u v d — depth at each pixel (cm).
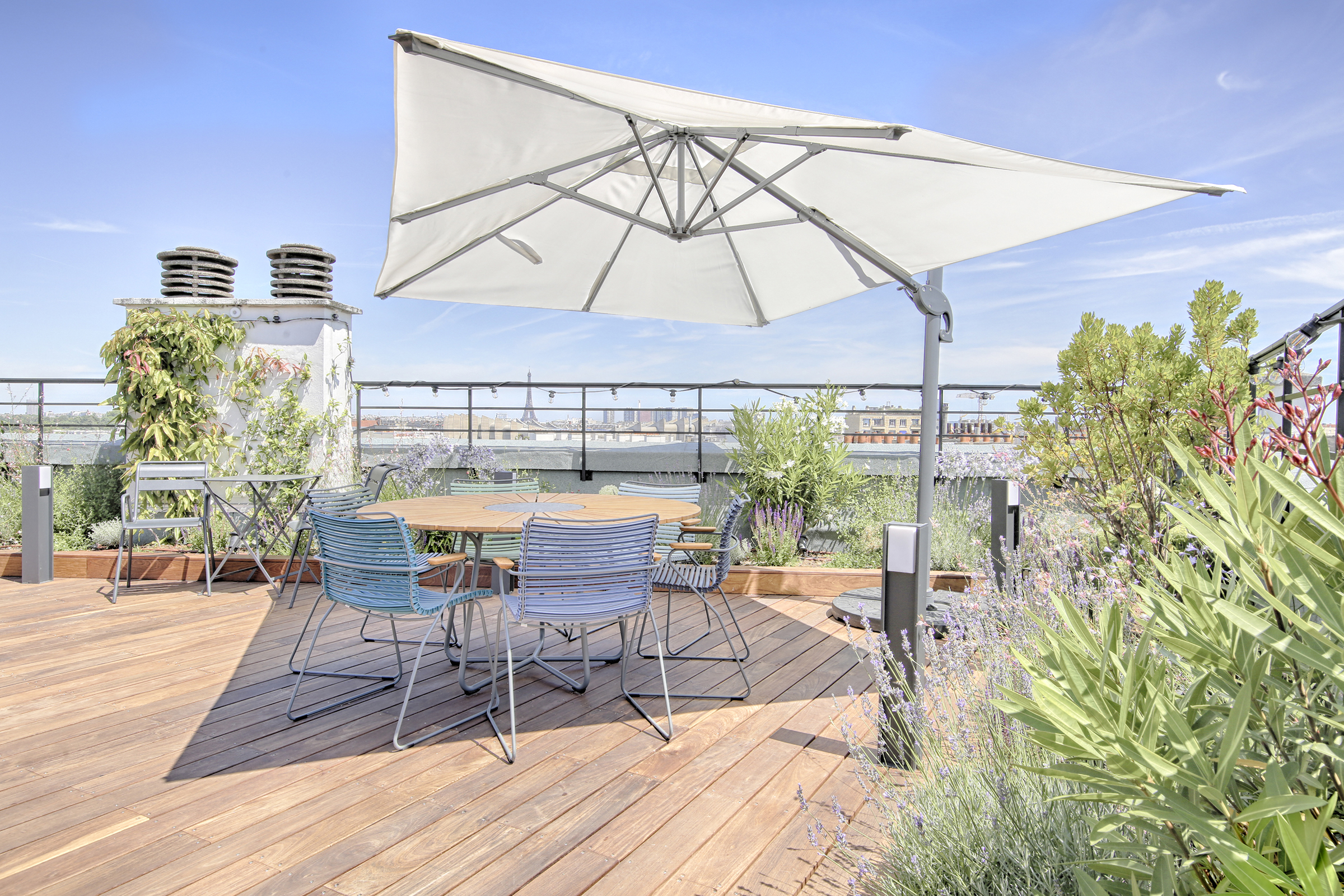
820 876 199
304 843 215
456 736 294
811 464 618
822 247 395
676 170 355
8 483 680
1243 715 98
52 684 352
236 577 586
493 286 399
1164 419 365
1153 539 306
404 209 278
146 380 625
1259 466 106
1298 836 89
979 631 247
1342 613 96
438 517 335
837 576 543
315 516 312
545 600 288
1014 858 156
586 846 213
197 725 304
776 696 340
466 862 205
